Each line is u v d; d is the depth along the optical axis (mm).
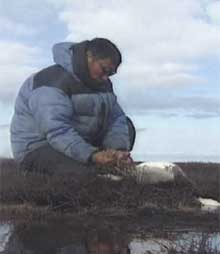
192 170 3682
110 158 2816
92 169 2816
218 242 1804
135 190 2576
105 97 3154
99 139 3242
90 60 3045
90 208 2406
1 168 3262
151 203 2496
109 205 2449
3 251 1680
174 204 2525
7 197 2482
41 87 3062
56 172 2834
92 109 3098
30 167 3078
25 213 2281
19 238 1867
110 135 3242
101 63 3043
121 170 2795
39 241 1832
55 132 2939
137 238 1884
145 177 2748
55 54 3148
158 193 2615
